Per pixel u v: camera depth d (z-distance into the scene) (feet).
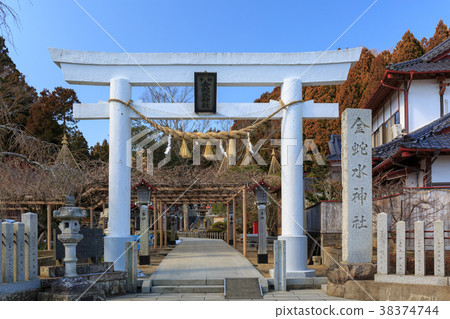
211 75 30.81
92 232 26.91
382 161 41.78
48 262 29.68
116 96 31.14
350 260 24.59
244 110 31.78
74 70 31.27
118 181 30.94
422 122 45.60
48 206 41.70
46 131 72.02
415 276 21.27
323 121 88.38
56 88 81.76
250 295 24.85
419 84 46.34
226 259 40.29
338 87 94.89
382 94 52.08
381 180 42.14
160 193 51.31
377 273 22.97
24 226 21.27
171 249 54.60
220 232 86.74
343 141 26.09
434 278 20.61
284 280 27.07
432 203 30.40
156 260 43.09
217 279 27.78
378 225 23.24
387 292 21.76
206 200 61.72
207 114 31.58
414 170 39.34
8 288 19.45
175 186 41.65
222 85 32.71
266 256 40.73
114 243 30.19
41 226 47.39
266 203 41.63
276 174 73.26
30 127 71.20
